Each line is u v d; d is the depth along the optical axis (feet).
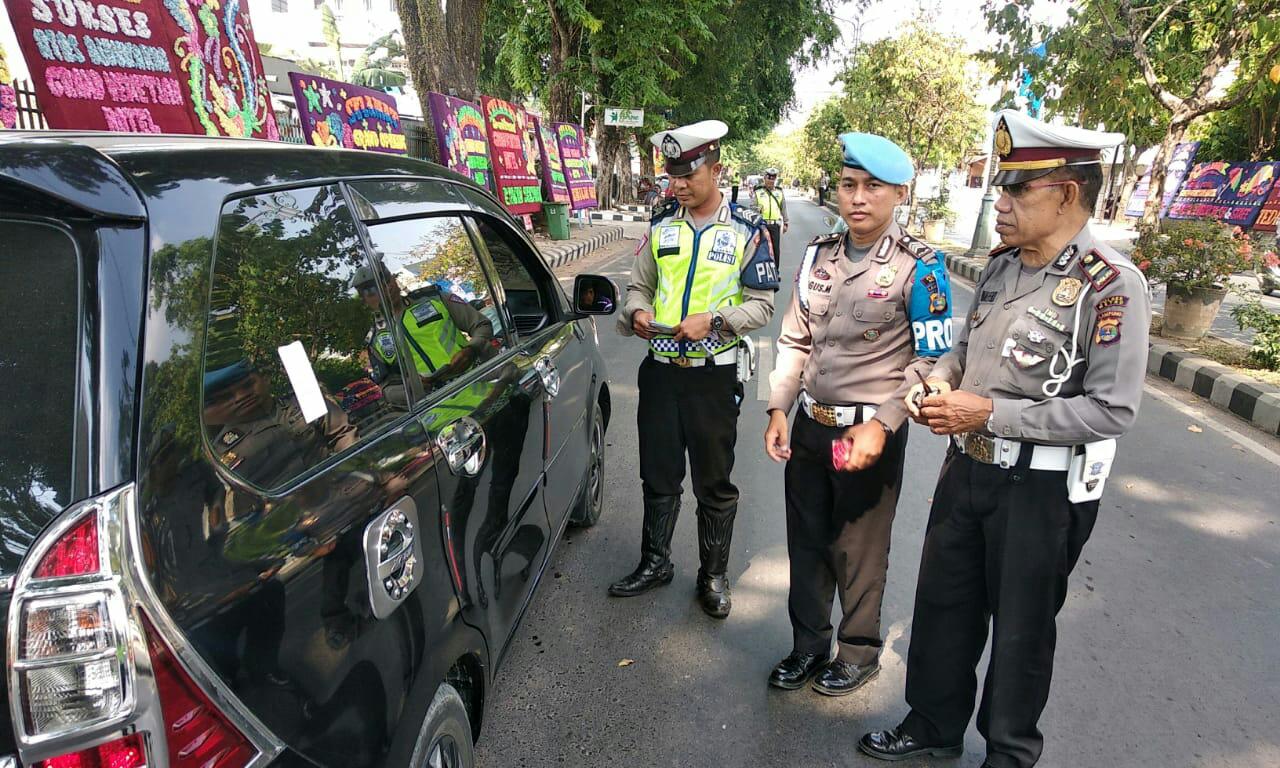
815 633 8.39
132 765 3.01
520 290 9.09
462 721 5.75
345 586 4.20
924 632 7.00
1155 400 19.67
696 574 10.73
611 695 8.25
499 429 6.85
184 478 3.38
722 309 8.55
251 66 20.29
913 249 7.02
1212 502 13.35
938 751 7.41
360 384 5.03
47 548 2.97
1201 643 9.31
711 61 68.59
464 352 6.81
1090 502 5.97
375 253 5.61
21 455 3.18
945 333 6.91
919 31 61.82
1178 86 35.12
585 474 10.85
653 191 86.43
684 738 7.64
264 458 3.96
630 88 55.52
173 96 17.25
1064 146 5.40
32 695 2.92
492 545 6.50
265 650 3.56
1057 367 5.70
